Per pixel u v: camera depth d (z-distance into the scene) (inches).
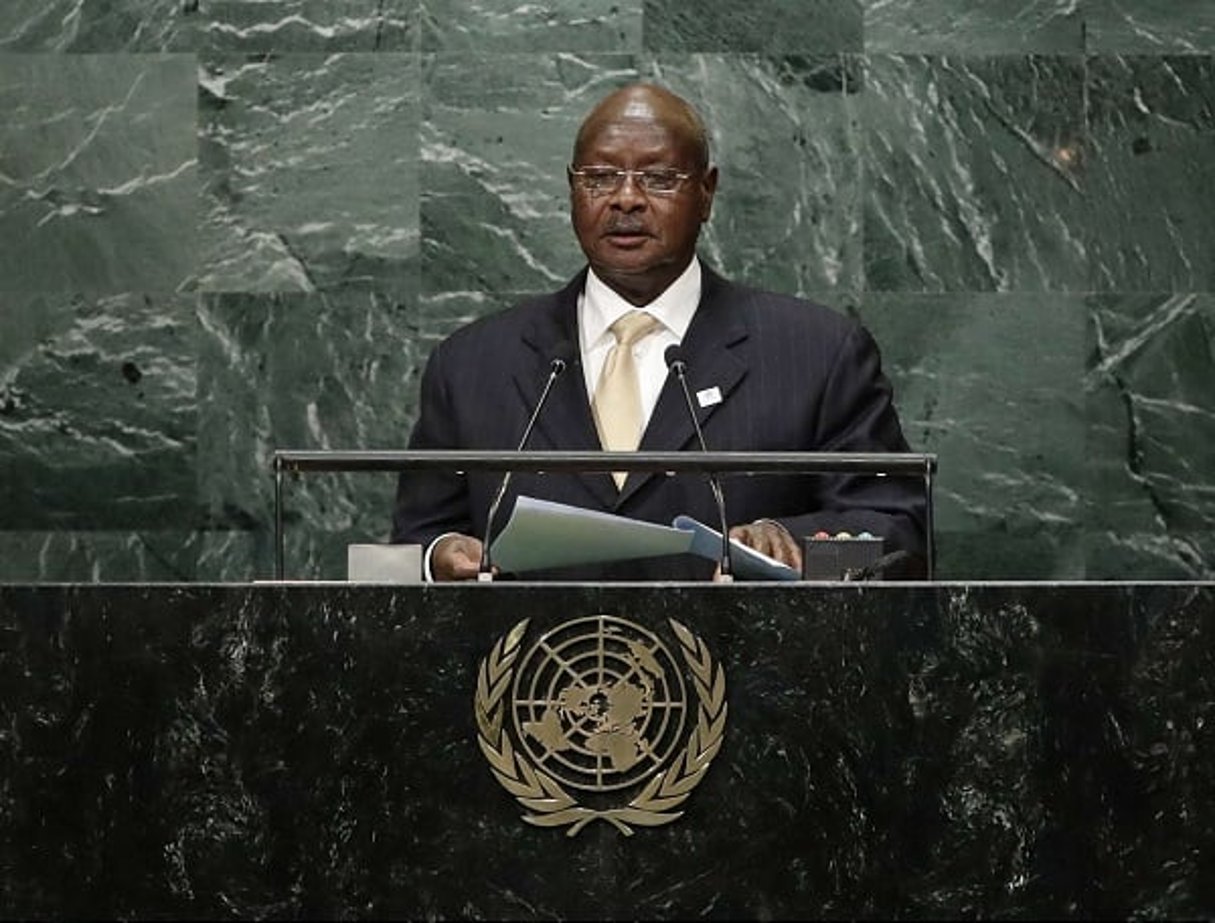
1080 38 1151.0
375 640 541.6
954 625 541.6
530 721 539.5
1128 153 1150.3
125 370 1139.9
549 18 1150.3
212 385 1141.1
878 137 1150.3
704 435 805.2
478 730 539.2
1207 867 537.3
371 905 537.0
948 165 1149.7
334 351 1143.6
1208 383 1146.7
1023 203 1151.0
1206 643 541.3
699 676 540.1
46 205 1141.1
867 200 1147.9
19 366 1138.0
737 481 796.6
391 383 1143.0
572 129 1148.5
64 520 1135.0
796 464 614.5
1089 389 1147.3
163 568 1135.6
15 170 1141.1
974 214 1150.3
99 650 543.5
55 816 541.0
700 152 832.3
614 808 537.6
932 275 1148.5
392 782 538.9
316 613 542.9
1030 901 537.0
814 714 540.4
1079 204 1150.3
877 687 540.7
